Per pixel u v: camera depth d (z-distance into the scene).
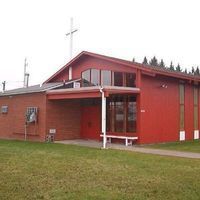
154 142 19.91
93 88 17.80
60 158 13.11
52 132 20.86
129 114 19.66
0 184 8.73
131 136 19.25
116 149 16.56
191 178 9.62
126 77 19.70
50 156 13.63
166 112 21.05
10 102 23.81
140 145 18.88
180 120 22.36
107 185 8.77
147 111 19.50
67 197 7.60
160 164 11.95
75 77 22.88
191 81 22.94
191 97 23.66
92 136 21.58
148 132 19.52
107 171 10.55
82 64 22.45
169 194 7.96
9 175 9.83
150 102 19.75
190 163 12.27
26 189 8.27
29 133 21.91
